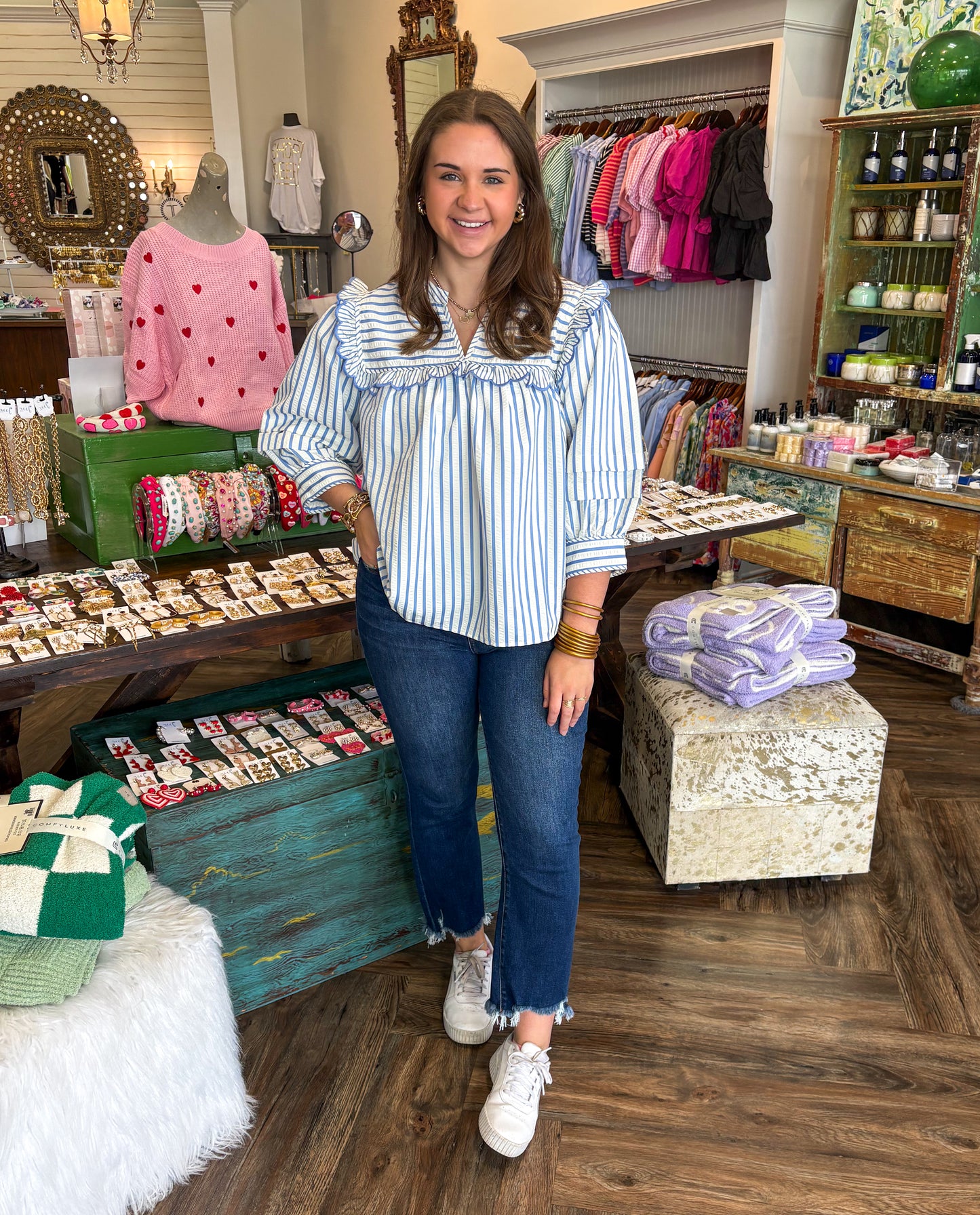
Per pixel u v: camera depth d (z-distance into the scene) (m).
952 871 2.50
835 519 3.86
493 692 1.58
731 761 2.25
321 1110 1.79
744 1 4.07
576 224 4.96
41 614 2.08
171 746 2.05
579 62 5.01
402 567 1.50
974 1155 1.69
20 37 8.19
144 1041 1.52
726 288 5.05
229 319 3.19
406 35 6.75
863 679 3.74
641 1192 1.62
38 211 8.55
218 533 2.84
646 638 2.47
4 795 1.75
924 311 3.89
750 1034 1.96
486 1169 1.67
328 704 2.26
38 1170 1.40
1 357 7.99
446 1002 1.97
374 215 7.73
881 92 3.95
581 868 2.51
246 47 8.02
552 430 1.46
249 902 1.93
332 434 1.61
